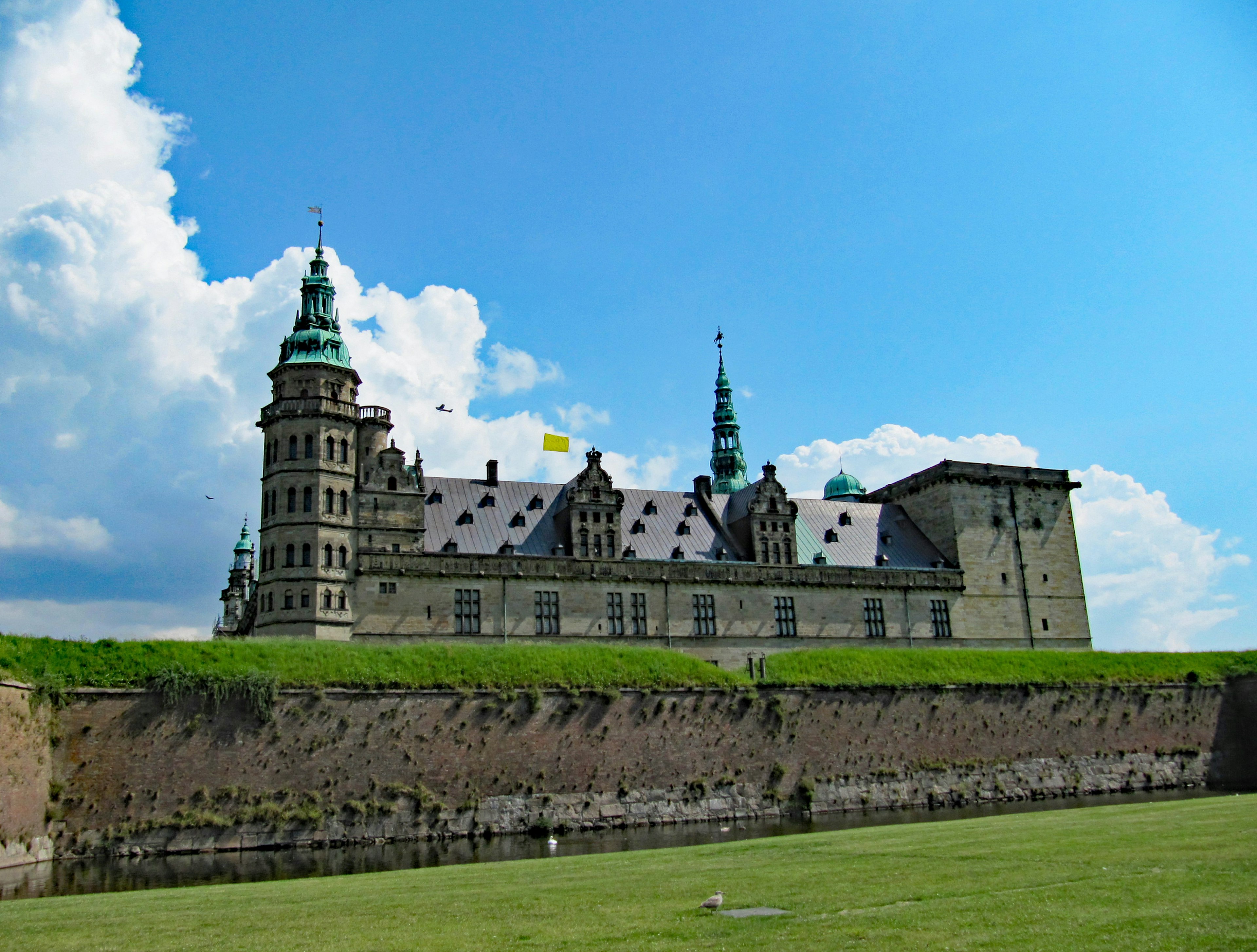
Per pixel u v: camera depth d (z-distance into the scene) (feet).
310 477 240.94
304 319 258.37
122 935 73.97
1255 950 54.60
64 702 162.09
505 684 192.03
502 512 275.18
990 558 318.45
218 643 182.50
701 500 312.71
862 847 111.75
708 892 81.25
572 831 184.24
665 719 201.36
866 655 239.50
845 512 327.67
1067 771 236.84
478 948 62.75
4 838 144.05
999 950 56.54
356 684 181.37
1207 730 259.60
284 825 167.73
